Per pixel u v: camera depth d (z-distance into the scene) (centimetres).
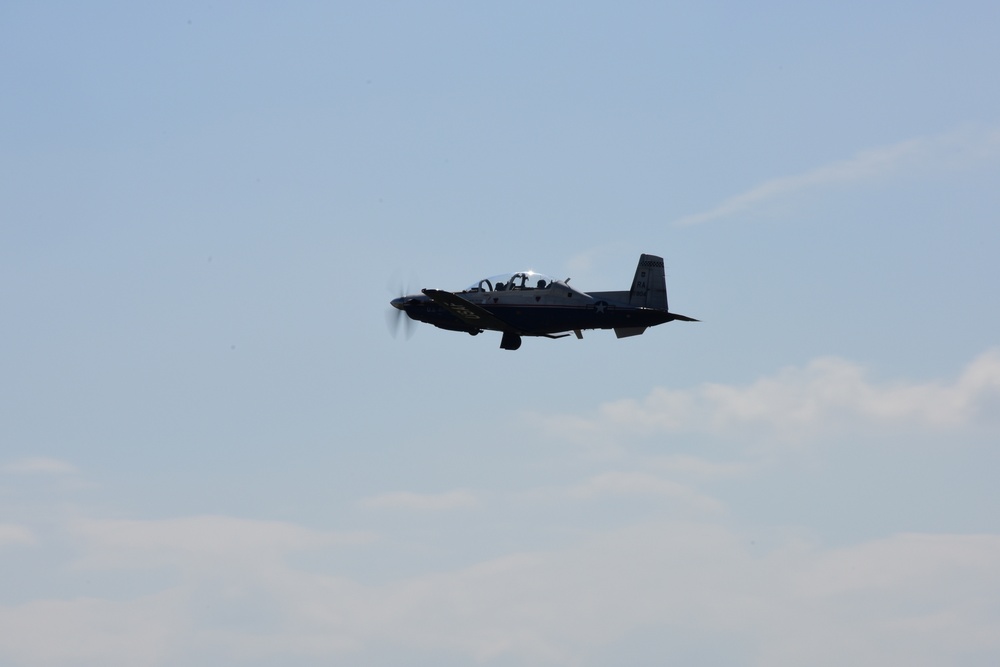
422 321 17638
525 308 16938
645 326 16788
